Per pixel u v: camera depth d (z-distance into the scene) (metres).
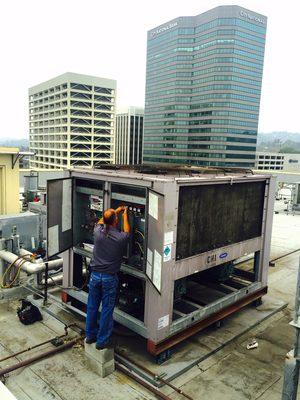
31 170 15.10
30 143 131.88
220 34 104.50
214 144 109.81
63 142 104.81
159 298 4.17
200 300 5.61
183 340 4.75
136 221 4.68
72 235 5.40
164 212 4.04
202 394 3.95
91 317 4.20
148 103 130.12
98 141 106.38
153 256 4.19
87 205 5.51
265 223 5.94
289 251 10.23
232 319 5.69
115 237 3.94
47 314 5.52
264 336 5.29
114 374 4.20
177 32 114.19
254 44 108.25
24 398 3.73
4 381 3.98
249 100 109.81
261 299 6.38
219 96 107.44
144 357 4.55
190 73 114.88
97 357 4.14
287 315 6.02
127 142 148.38
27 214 7.38
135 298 4.95
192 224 4.59
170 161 122.56
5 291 6.11
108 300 4.07
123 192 4.87
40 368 4.24
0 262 6.41
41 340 4.83
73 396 3.79
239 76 106.88
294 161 144.75
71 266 5.49
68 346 4.64
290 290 7.19
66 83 100.56
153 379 4.07
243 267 8.39
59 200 5.11
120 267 4.48
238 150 110.56
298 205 17.20
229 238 5.30
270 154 145.25
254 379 4.25
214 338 5.08
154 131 128.12
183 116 117.31
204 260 4.81
